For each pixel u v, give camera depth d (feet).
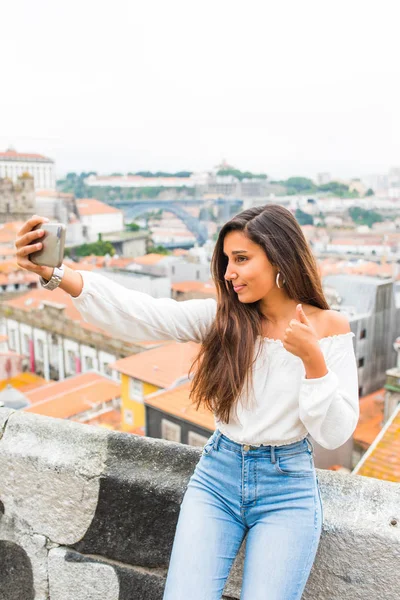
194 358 4.35
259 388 3.96
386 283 59.36
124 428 46.47
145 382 46.50
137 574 5.07
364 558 4.24
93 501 5.13
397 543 4.11
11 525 5.56
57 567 5.40
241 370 3.94
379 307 57.62
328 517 4.36
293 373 3.90
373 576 4.24
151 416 44.04
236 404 4.06
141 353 51.96
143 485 4.92
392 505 4.42
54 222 3.93
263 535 3.84
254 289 3.95
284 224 3.91
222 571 3.91
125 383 49.37
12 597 5.68
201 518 4.02
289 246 3.88
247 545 3.93
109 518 5.10
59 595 5.47
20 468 5.38
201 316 4.43
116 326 4.28
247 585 3.72
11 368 61.62
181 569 3.82
